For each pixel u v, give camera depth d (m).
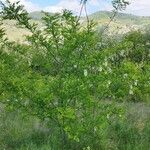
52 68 10.16
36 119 12.05
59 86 9.77
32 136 11.05
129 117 12.91
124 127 11.55
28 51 10.19
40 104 9.81
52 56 10.06
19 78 9.79
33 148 9.91
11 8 9.18
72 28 9.88
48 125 11.00
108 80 10.10
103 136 10.46
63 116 9.45
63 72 10.00
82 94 9.79
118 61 10.62
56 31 9.78
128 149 10.30
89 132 10.07
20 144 10.49
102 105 10.26
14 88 9.74
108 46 10.60
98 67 10.02
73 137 9.46
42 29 9.84
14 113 12.92
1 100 10.05
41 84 9.70
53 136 10.64
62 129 10.21
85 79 9.89
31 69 10.21
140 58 18.12
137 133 11.38
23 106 10.01
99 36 10.41
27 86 9.70
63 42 9.88
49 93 9.63
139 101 16.48
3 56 10.07
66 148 10.13
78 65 9.98
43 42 9.89
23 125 11.85
